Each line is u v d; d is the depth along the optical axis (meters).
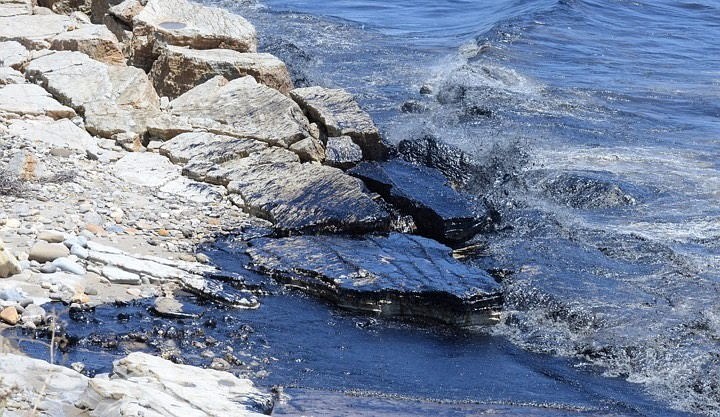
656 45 63.59
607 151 41.03
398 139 40.38
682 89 52.59
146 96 36.41
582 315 25.92
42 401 16.95
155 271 25.52
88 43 39.66
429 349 24.19
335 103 36.44
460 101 47.03
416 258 27.86
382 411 20.55
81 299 23.42
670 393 22.80
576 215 33.56
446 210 30.69
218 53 39.56
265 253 27.72
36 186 29.69
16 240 25.66
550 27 65.00
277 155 33.41
